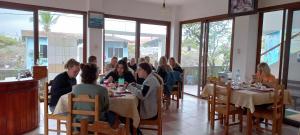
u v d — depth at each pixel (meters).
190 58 6.79
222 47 5.75
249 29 4.83
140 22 6.66
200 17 6.25
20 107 3.29
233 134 3.58
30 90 3.45
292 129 3.95
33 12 5.19
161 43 7.20
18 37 5.14
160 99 2.96
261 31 4.79
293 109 4.34
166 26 7.14
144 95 2.89
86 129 1.50
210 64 6.16
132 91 2.98
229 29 5.52
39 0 5.19
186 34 6.89
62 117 2.71
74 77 3.15
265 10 4.62
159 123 2.97
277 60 4.56
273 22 4.59
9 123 3.15
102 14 5.78
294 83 4.33
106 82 3.63
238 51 5.09
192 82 6.73
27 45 5.24
